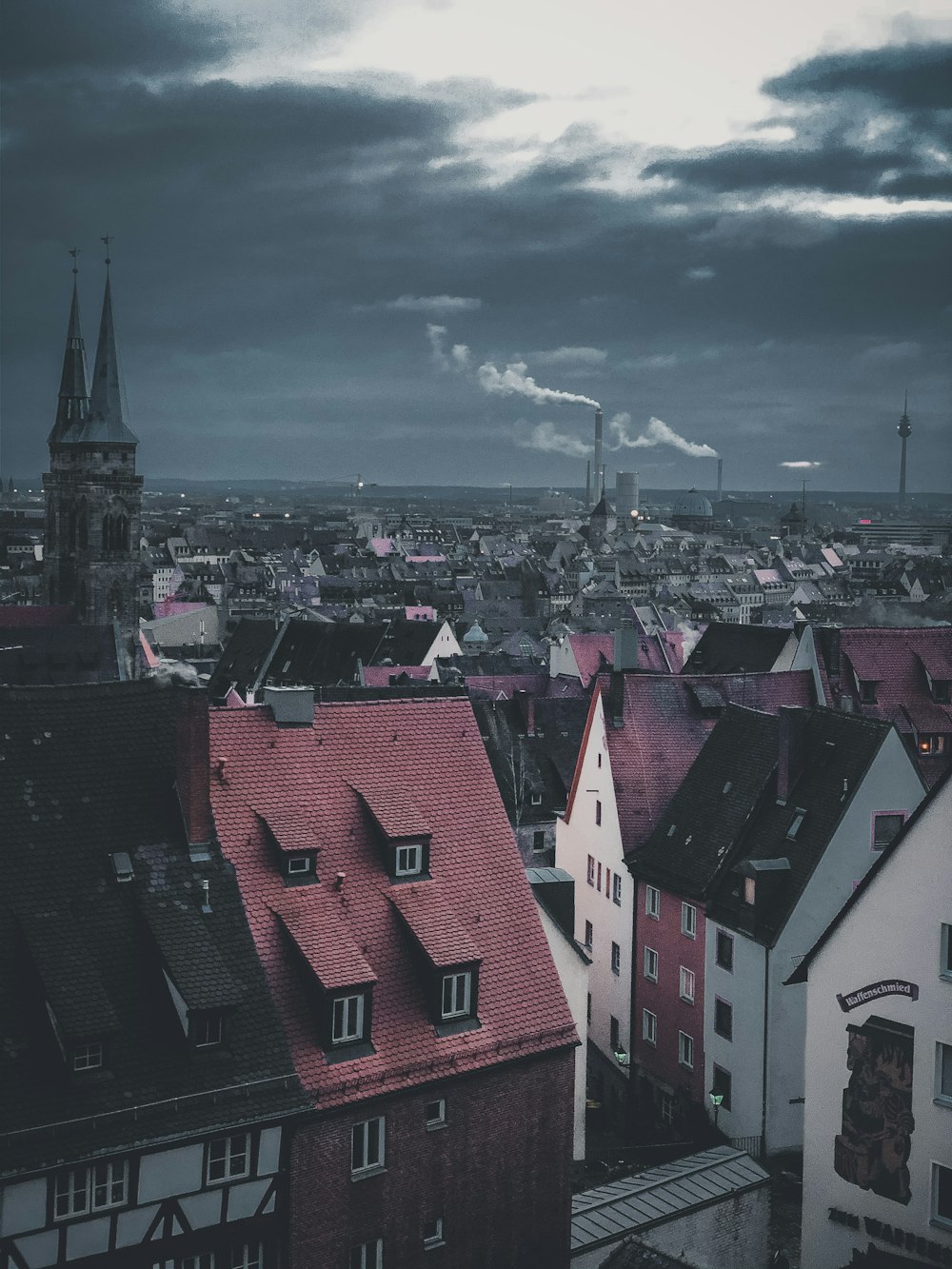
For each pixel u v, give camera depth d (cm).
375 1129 3928
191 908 3909
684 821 6581
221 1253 3644
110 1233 3453
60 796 3962
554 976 4441
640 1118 6469
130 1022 3656
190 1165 3562
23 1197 3316
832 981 4316
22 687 4116
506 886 4538
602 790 7169
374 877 4309
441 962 4109
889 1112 4141
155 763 4172
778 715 6462
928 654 8431
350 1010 3956
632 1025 6650
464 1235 4112
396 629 17250
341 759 4516
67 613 15538
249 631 18200
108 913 3809
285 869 4159
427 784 4606
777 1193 5288
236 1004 3703
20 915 3691
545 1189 4306
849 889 5738
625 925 6788
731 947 5878
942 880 3988
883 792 5775
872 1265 4047
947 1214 4019
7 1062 3453
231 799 4247
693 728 7394
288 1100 3703
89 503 17912
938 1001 4009
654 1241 4597
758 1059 5684
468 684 12094
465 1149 4106
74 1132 3400
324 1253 3803
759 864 5716
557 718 9281
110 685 4266
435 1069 4022
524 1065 4231
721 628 10731
